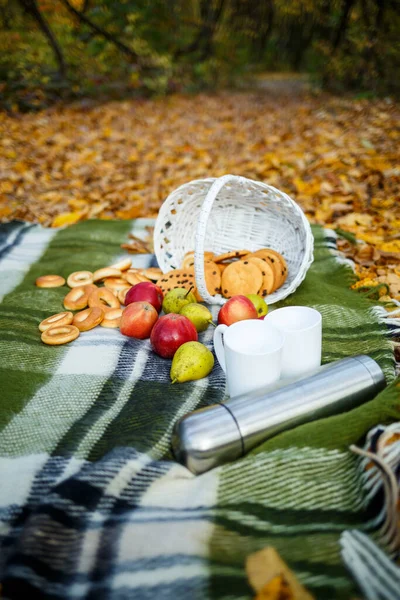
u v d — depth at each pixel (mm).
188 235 1177
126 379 810
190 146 2863
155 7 4504
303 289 1072
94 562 516
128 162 2555
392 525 519
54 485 608
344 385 675
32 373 825
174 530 542
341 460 606
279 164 2264
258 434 623
